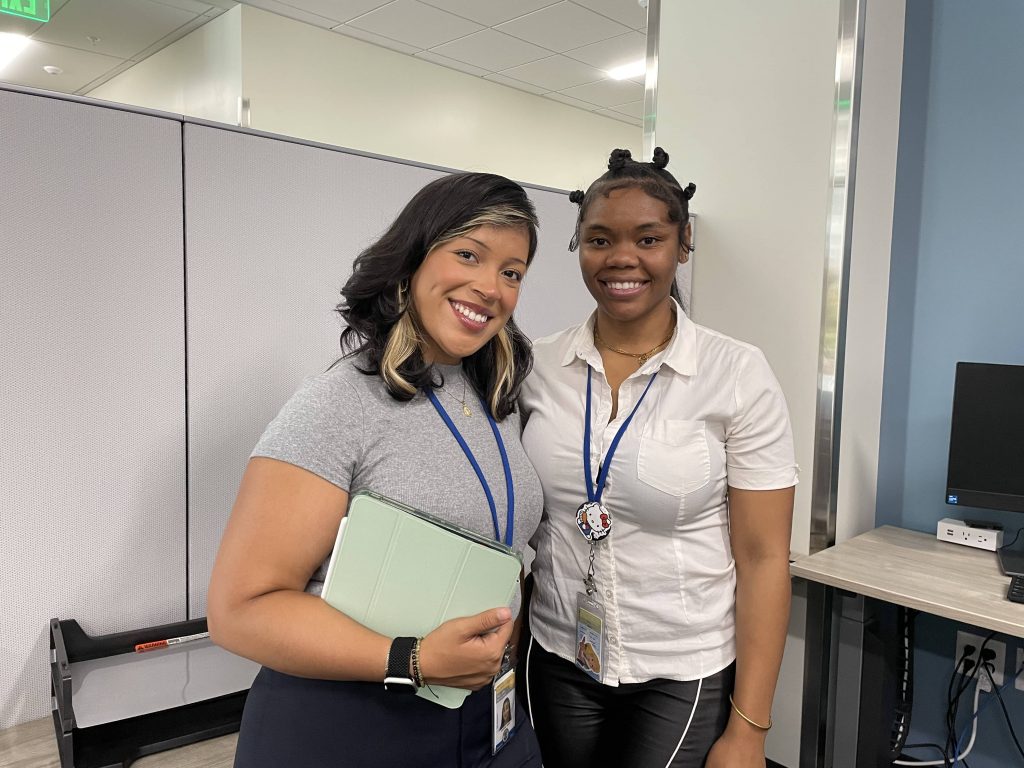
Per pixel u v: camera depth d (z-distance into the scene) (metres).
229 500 1.46
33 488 1.24
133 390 1.33
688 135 2.29
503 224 0.87
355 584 0.79
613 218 1.09
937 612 1.54
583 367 1.21
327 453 0.80
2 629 1.23
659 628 1.16
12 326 1.21
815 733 2.01
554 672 1.24
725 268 2.22
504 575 0.85
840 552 1.90
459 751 0.90
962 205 2.02
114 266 1.30
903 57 2.10
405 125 5.51
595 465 1.15
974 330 2.02
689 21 2.27
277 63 4.83
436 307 0.87
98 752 1.13
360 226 1.61
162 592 1.39
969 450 1.83
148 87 5.87
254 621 0.76
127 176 1.31
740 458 1.14
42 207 1.23
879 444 2.21
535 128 6.41
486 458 0.93
